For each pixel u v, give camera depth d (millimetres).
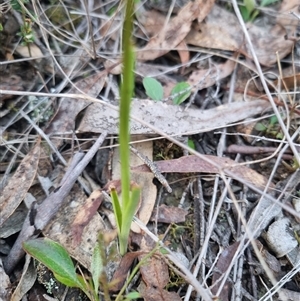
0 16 229
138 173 200
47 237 186
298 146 212
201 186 204
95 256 165
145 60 243
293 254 190
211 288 177
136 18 247
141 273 177
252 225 195
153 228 193
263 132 224
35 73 234
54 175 206
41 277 178
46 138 208
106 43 247
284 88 235
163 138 214
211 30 246
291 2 250
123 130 134
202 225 193
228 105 224
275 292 174
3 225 191
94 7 252
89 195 202
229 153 218
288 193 202
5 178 203
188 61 245
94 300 169
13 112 222
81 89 227
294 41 242
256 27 247
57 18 245
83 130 210
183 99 224
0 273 178
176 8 250
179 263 165
